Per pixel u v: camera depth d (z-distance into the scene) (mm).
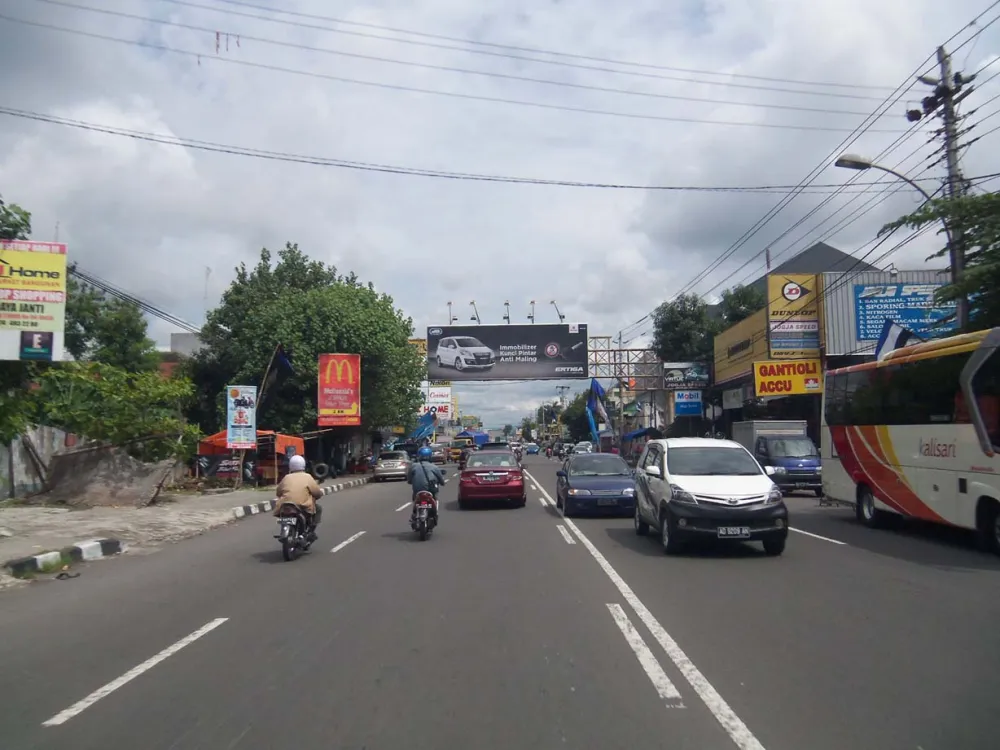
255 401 27672
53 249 14172
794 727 5246
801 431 30031
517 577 10836
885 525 16391
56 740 5203
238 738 5168
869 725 5270
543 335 49594
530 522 17812
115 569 12445
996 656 6855
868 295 33281
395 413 45156
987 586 9992
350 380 36594
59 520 17953
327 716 5547
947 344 13734
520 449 63156
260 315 38906
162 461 22969
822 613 8508
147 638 7895
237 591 10281
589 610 8719
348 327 38344
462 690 6059
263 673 6594
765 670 6484
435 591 9945
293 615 8758
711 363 46594
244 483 30906
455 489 29703
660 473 13234
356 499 26562
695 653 6996
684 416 48750
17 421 14273
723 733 5152
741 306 48594
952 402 13484
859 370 17094
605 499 18250
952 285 16359
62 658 7215
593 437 55656
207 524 18125
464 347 49625
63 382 21016
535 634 7707
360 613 8773
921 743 4969
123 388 21750
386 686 6180
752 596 9414
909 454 14852
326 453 43188
